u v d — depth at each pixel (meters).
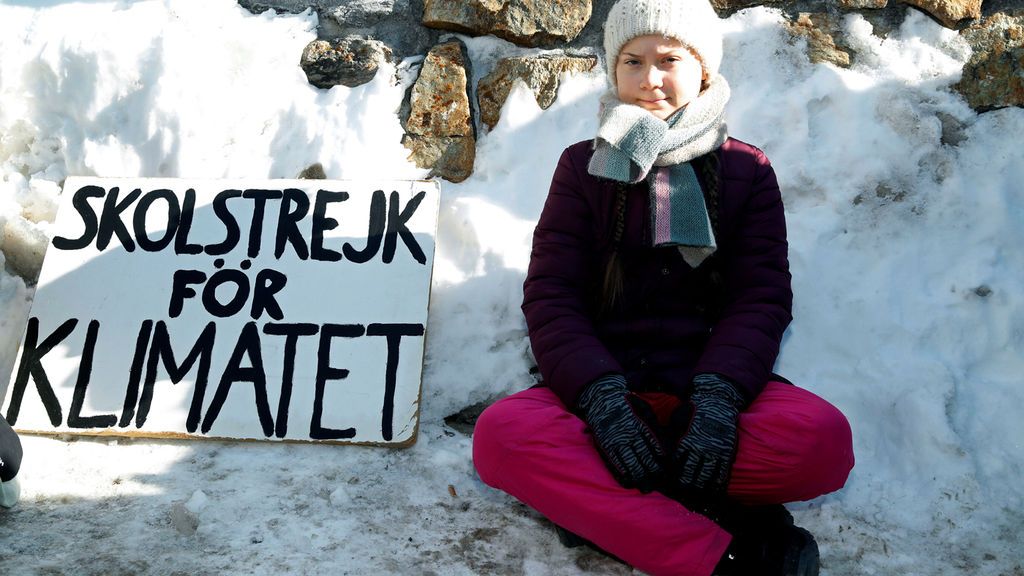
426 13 3.01
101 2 3.21
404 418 2.50
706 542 1.87
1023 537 2.14
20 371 2.63
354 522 2.16
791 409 1.97
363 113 2.96
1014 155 2.74
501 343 2.68
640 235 2.18
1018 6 2.86
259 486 2.31
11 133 3.07
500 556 2.06
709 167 2.19
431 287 2.72
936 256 2.68
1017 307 2.55
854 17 2.90
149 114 3.00
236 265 2.74
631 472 1.88
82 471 2.38
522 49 3.02
